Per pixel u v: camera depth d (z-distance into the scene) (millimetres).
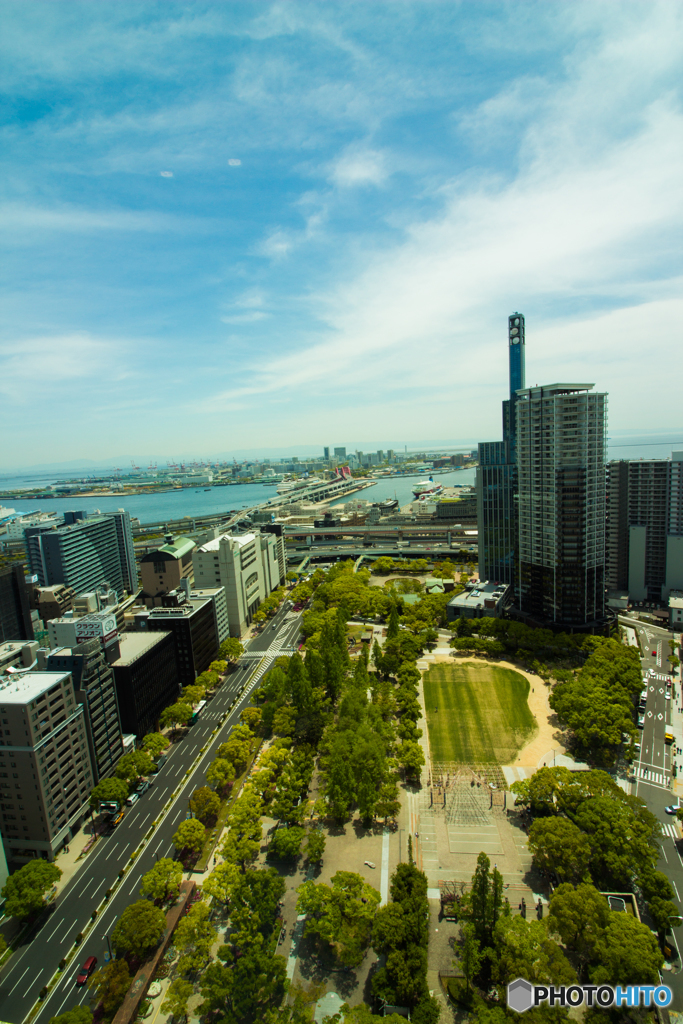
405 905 118250
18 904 129750
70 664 175625
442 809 163875
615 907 122000
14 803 152625
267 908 118562
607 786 149750
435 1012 99625
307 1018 99125
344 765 163125
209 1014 107375
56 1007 113312
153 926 118188
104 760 183000
